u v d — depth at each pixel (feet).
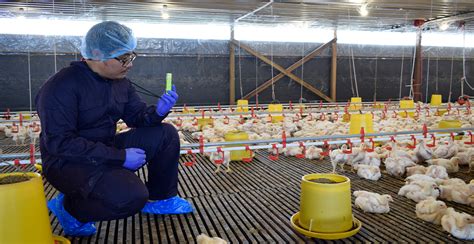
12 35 34.96
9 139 22.90
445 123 20.13
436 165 13.12
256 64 42.14
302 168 15.23
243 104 33.88
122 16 33.65
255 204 10.86
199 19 35.81
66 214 8.55
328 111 29.17
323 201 8.41
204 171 14.88
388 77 46.50
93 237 8.64
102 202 7.63
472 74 49.11
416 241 8.30
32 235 6.71
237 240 8.51
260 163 16.17
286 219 9.59
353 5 29.94
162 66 39.63
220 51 41.01
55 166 7.72
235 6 30.12
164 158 9.39
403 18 36.27
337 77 45.01
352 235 8.52
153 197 9.79
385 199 10.12
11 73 35.47
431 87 47.70
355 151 14.20
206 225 9.29
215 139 18.62
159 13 32.55
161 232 8.85
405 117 29.07
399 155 14.69
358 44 45.01
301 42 43.06
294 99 43.78
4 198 6.40
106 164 7.70
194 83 40.86
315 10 31.86
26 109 36.14
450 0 28.32
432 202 9.53
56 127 7.20
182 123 26.68
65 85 7.37
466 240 8.32
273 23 38.42
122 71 7.82
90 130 7.92
